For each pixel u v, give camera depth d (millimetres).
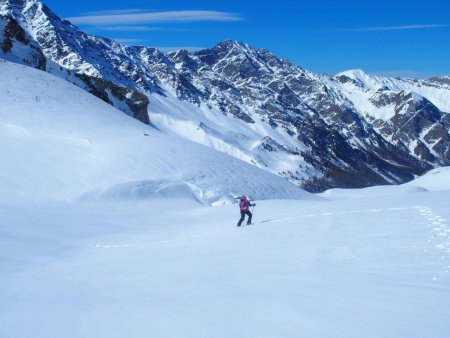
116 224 25188
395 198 23516
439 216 14477
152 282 10008
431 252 10359
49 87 62094
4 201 29547
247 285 8984
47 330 6766
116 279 10711
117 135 51688
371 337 5730
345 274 9227
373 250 11297
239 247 14492
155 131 63188
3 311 7965
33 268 13938
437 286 7836
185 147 53156
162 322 6875
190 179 44219
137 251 16828
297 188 55594
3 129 45938
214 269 11094
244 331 6281
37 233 20000
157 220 28000
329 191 74250
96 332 6586
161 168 44625
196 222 27219
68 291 9477
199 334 6281
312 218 19156
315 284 8602
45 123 49812
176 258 13852
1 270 13438
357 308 6938
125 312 7504
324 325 6289
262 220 22188
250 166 56219
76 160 41906
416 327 5969
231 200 42844
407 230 13148
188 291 8789
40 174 36844
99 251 17766
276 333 6121
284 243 14016
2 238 18109
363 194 72562
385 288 7918
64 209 29312
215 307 7512
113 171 41219
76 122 52656
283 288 8477
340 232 14469
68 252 17453
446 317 6297
